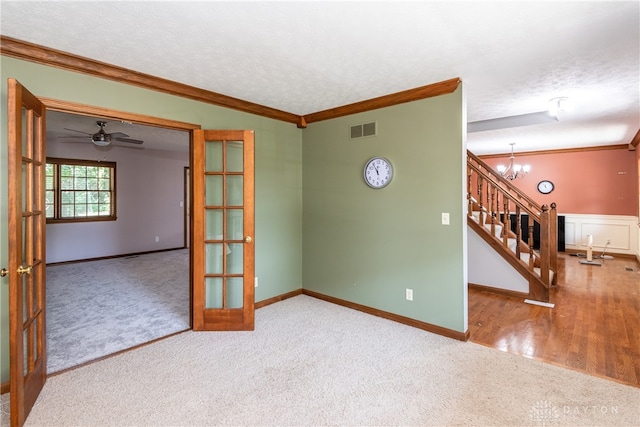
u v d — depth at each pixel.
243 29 2.06
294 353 2.76
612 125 4.87
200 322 3.21
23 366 1.87
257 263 3.85
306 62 2.56
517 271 4.28
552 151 7.43
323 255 4.12
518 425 1.90
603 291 4.50
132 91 2.80
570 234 7.32
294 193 4.25
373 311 3.64
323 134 4.06
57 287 4.73
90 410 2.02
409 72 2.76
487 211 5.02
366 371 2.48
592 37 2.16
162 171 7.73
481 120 4.53
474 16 1.90
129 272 5.67
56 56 2.37
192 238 3.27
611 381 2.33
